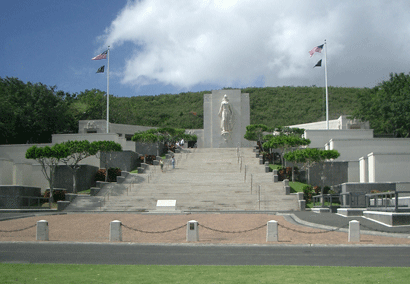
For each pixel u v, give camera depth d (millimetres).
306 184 39781
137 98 112188
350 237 16828
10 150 48188
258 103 103438
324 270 10953
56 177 41281
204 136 63250
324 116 88625
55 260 13062
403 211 20812
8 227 22484
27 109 57156
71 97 86750
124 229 21719
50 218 26375
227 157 51438
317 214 26797
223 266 11641
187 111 98625
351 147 43250
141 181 41500
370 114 55781
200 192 36531
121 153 47188
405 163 36250
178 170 45594
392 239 17156
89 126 61812
